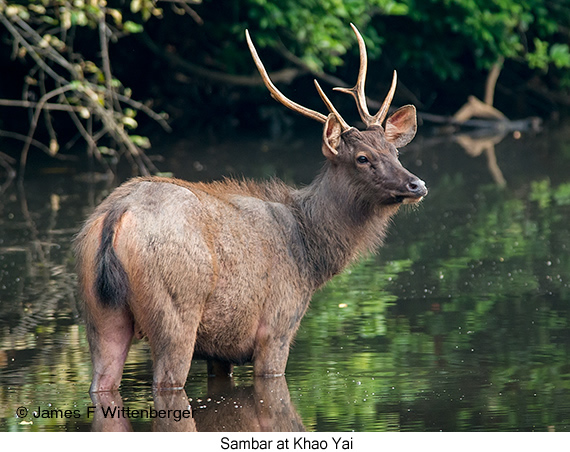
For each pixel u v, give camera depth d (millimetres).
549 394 11305
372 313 15500
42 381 12070
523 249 20172
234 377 12367
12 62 38281
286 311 12219
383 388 11664
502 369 12352
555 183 28203
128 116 27141
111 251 10727
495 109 46719
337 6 34688
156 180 11570
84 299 11133
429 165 32688
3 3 24953
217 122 44031
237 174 29625
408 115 13711
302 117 45219
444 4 39469
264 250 12008
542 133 41781
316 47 35812
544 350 13172
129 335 11312
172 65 39406
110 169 32062
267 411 10906
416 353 13148
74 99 26484
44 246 20984
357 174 12531
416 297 16547
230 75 39188
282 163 32312
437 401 11125
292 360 12938
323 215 12664
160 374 11148
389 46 43031
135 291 10906
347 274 18531
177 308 11047
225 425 10461
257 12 34281
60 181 29891
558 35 46719
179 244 10984
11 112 39656
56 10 26172
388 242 21594
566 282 17312
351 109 44594
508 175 30047
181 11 30641
